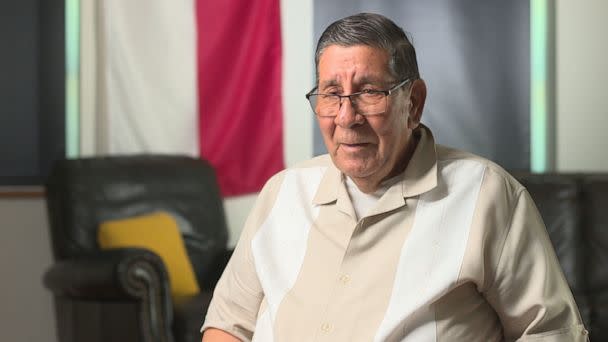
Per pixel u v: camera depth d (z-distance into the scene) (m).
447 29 5.07
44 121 5.14
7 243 4.98
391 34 1.81
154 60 5.03
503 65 5.04
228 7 5.08
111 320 4.00
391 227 1.87
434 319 1.80
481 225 1.82
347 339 1.81
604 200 4.22
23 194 4.98
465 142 5.08
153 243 4.38
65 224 4.39
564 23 4.98
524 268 1.81
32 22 5.12
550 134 5.03
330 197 1.95
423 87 1.91
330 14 5.16
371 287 1.83
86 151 5.09
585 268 4.20
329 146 1.86
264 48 5.12
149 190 4.65
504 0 5.02
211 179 4.89
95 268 3.95
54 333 5.03
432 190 1.87
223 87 5.08
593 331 4.15
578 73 4.99
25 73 5.12
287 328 1.87
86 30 5.08
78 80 5.11
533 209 1.88
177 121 5.05
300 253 1.94
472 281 1.80
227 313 2.05
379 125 1.79
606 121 4.98
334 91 1.82
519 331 1.83
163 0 5.02
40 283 5.00
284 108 5.18
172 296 4.25
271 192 2.07
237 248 2.06
